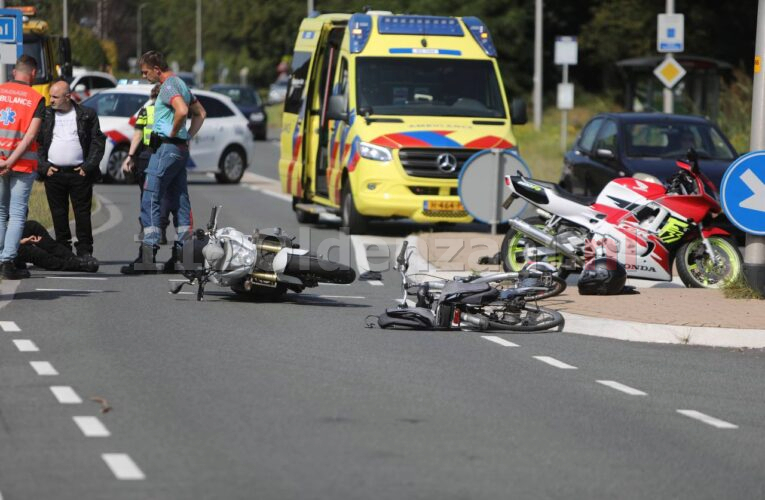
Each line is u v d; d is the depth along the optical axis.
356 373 37.34
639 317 45.94
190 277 50.00
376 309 49.78
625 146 78.12
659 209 53.72
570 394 35.56
